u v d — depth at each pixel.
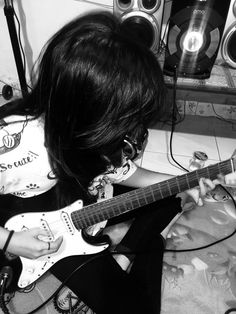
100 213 0.81
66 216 0.80
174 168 1.52
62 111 0.54
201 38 1.25
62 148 0.60
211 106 1.87
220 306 0.99
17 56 1.44
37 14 1.59
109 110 0.52
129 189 0.98
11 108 0.64
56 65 0.51
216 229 1.23
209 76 1.38
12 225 0.78
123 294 0.79
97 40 0.51
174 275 1.06
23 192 0.76
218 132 1.80
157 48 1.37
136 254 0.94
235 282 1.06
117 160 0.72
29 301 0.95
